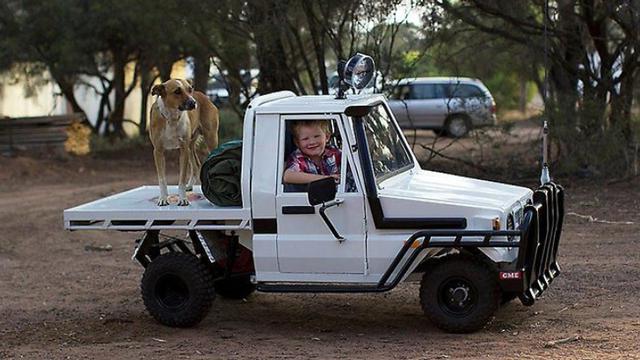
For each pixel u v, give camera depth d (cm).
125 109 3653
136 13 2486
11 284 1298
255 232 916
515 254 898
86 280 1305
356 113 888
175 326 977
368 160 888
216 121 1084
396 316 1012
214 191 935
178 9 2097
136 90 3775
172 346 908
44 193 2236
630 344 835
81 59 2872
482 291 878
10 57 2822
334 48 2038
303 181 898
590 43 2169
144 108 3200
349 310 1052
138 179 2447
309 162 916
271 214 909
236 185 930
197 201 990
